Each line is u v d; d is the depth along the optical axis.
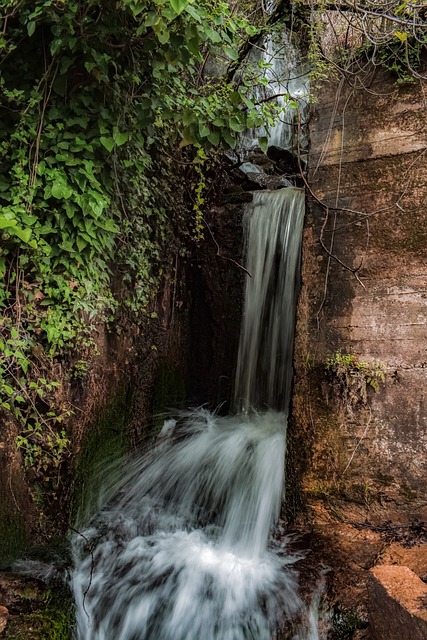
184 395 6.77
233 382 6.77
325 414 4.50
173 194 6.08
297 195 6.28
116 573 4.01
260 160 8.48
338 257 4.53
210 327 6.99
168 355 6.34
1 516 3.74
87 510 4.62
